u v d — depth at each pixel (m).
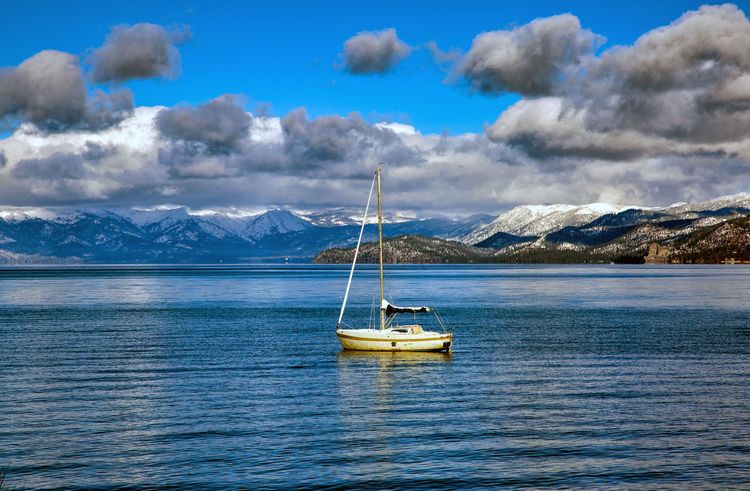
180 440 38.12
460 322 103.12
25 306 137.38
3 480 32.28
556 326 95.88
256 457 35.44
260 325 98.62
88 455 35.62
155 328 94.00
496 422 41.66
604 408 45.00
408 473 33.31
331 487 31.70
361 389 51.38
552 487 31.73
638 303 141.75
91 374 57.47
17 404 46.22
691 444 37.34
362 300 158.88
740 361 63.81
